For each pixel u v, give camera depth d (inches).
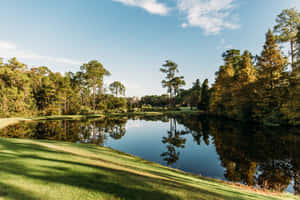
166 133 690.2
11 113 1198.3
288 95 678.5
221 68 1316.4
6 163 128.2
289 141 474.6
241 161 344.2
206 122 997.8
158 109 2359.7
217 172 292.4
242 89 924.6
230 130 691.4
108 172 148.0
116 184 121.6
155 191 121.0
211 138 564.1
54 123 961.5
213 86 1567.4
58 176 117.8
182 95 3115.2
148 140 552.7
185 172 279.1
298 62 644.1
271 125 725.3
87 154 252.4
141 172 186.2
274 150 406.0
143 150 428.8
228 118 1117.1
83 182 114.9
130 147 456.1
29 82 1517.0
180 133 683.4
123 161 254.1
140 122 1082.1
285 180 261.6
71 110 1616.6
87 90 2132.1
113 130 754.2
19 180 99.6
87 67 1894.7
